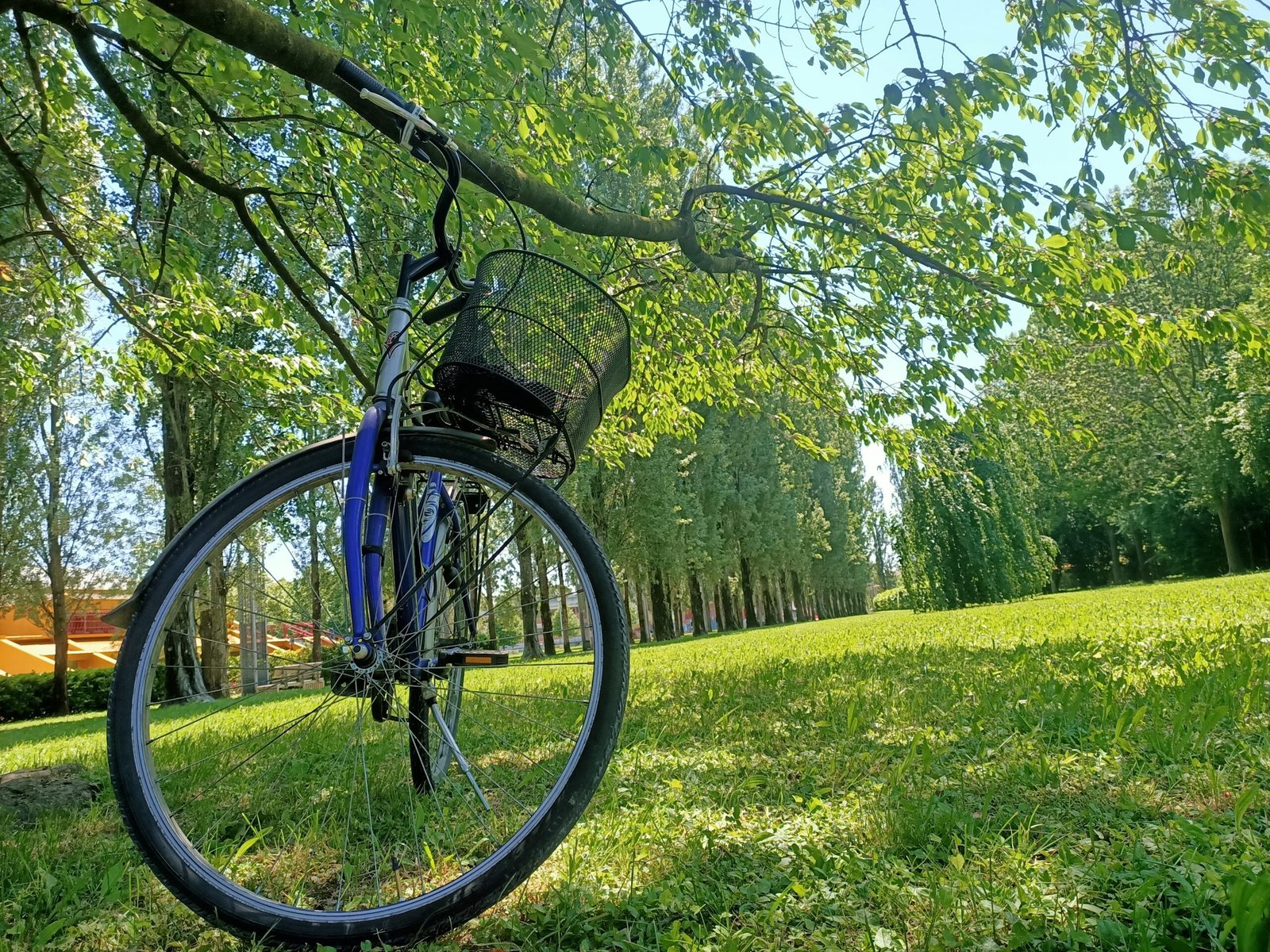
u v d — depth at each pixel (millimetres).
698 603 32344
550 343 1797
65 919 1695
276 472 1848
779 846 1948
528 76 4453
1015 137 4547
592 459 8477
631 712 4500
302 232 5781
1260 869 1458
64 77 5180
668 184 6926
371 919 1586
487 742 2773
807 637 14281
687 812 2305
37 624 24453
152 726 1774
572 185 5676
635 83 11922
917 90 3867
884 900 1573
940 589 22062
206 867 1633
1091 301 6242
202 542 1767
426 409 2002
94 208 6469
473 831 2072
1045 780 2301
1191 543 36344
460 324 1804
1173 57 4633
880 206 6184
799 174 6211
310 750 2840
